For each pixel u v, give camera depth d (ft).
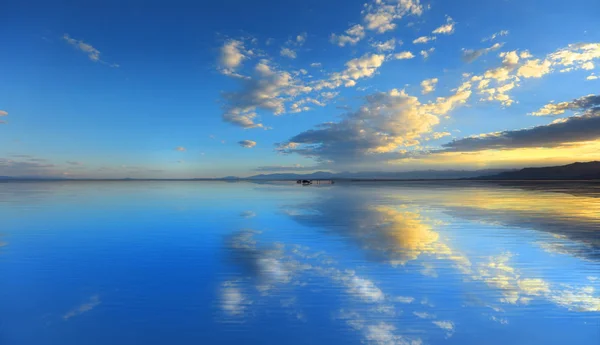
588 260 26.86
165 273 24.27
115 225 44.52
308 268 25.43
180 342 15.11
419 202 81.10
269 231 40.50
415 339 15.25
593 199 86.99
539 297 19.61
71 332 15.89
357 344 14.90
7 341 15.07
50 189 168.14
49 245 32.73
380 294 20.26
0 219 49.49
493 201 82.74
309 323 16.74
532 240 34.17
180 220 49.70
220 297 19.92
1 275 23.66
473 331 15.87
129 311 18.08
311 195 114.83
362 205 73.10
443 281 22.35
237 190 161.89
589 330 15.87
